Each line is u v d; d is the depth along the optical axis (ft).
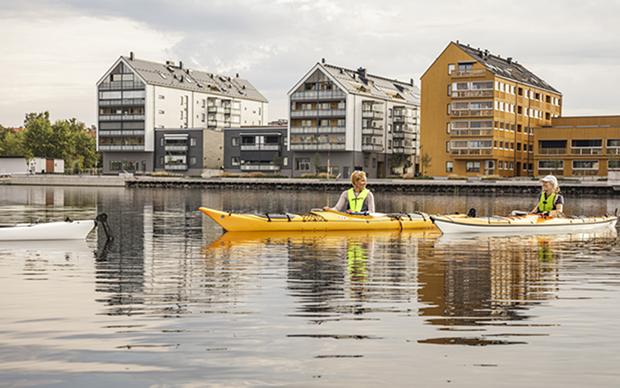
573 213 118.11
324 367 21.21
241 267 43.42
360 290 34.58
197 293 33.63
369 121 305.12
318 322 27.09
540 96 307.78
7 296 32.65
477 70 271.08
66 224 60.08
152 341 24.18
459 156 276.00
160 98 347.97
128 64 341.41
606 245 58.23
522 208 133.80
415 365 21.42
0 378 20.21
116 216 95.25
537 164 276.82
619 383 19.83
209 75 395.75
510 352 22.89
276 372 20.72
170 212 105.19
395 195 208.13
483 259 48.06
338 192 228.02
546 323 27.04
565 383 19.83
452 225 67.97
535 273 40.93
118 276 39.29
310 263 45.50
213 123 377.91
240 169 330.75
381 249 54.60
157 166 348.18
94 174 344.69
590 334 25.32
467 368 21.15
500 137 275.39
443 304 30.83
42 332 25.43
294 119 308.81
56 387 19.51
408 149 334.24
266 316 28.22
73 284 36.32
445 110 282.97
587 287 35.68
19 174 302.04
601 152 262.26
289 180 260.42
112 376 20.39
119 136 350.23
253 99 410.93
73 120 508.53
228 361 21.84
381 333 25.34
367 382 19.85
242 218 69.87
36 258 47.62
